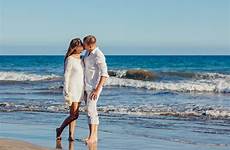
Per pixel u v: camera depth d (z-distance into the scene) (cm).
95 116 938
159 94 2338
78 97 938
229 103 1861
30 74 3816
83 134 1053
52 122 1274
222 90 2553
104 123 1267
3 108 1631
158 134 1074
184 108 1616
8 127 1170
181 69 5472
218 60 7856
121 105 1747
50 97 2144
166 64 6538
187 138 1021
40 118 1366
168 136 1048
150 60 8044
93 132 941
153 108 1625
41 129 1131
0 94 2331
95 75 926
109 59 8794
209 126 1218
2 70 5409
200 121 1314
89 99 933
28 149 754
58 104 1753
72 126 962
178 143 954
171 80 3384
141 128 1171
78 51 932
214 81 3069
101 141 960
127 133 1087
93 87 927
